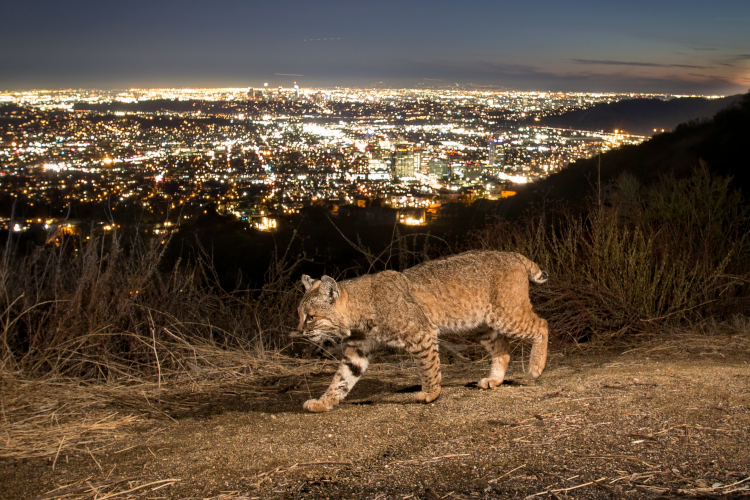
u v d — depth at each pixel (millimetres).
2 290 5465
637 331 6629
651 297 6730
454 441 3402
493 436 3451
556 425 3555
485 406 4117
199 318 6590
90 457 3492
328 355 6422
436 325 4723
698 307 6914
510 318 4965
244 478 3025
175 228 6457
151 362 5664
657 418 3553
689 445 3121
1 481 3156
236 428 3914
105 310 5574
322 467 3133
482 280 4867
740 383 4199
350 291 4504
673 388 4156
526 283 5109
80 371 5289
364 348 4746
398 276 4633
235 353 6035
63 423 4152
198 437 3736
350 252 13375
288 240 14492
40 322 5418
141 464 3309
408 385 5105
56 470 3289
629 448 3127
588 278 6871
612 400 3971
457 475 2914
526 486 2736
